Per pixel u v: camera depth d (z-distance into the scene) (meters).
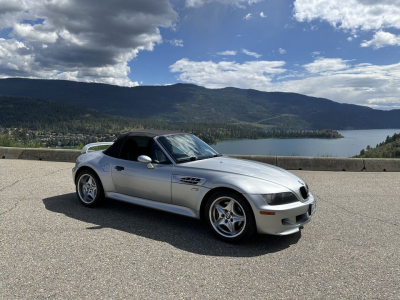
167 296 2.64
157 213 5.07
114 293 2.67
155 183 4.48
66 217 4.71
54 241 3.78
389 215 5.27
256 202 3.68
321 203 6.01
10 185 6.80
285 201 3.79
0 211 4.90
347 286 2.90
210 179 4.03
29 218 4.61
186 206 4.27
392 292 2.80
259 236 4.19
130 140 5.05
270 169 4.41
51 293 2.64
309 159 10.32
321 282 2.96
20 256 3.34
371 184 7.89
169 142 4.81
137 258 3.38
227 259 3.43
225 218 3.99
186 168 4.34
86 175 5.34
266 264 3.33
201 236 4.12
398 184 7.93
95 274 2.99
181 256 3.47
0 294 2.61
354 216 5.18
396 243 4.01
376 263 3.41
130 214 4.98
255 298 2.66
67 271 3.04
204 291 2.74
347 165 10.16
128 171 4.77
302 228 4.55
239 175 4.00
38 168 9.18
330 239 4.12
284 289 2.82
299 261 3.42
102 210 5.14
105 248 3.62
